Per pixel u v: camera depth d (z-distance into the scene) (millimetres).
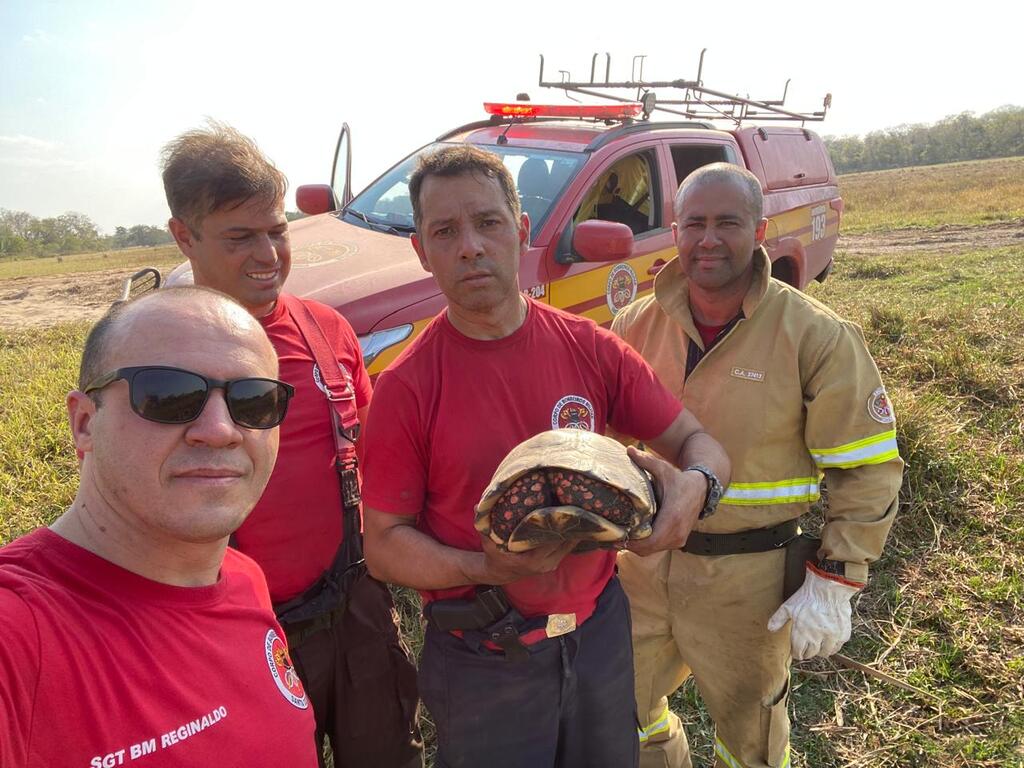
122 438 1056
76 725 922
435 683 1711
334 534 1938
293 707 1247
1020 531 3799
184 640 1096
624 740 1771
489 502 1268
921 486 4184
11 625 899
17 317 11516
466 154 1531
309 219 4766
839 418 2051
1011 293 7930
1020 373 5500
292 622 1874
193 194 1789
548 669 1642
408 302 3463
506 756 1667
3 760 835
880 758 2660
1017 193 23328
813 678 3061
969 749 2639
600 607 1735
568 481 1242
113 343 1091
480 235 1521
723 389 2146
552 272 4008
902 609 3387
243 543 1838
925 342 6273
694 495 1533
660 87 5941
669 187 4836
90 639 975
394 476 1631
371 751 2100
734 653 2252
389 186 4797
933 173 45469
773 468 2145
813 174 6590
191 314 1133
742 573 2178
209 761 1042
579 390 1686
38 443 4902
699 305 2221
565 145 4516
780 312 2104
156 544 1098
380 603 2076
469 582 1537
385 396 1623
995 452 4500
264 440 1191
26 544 1046
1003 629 3184
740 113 6359
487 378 1610
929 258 11562
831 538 2090
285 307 2041
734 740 2340
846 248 14180
